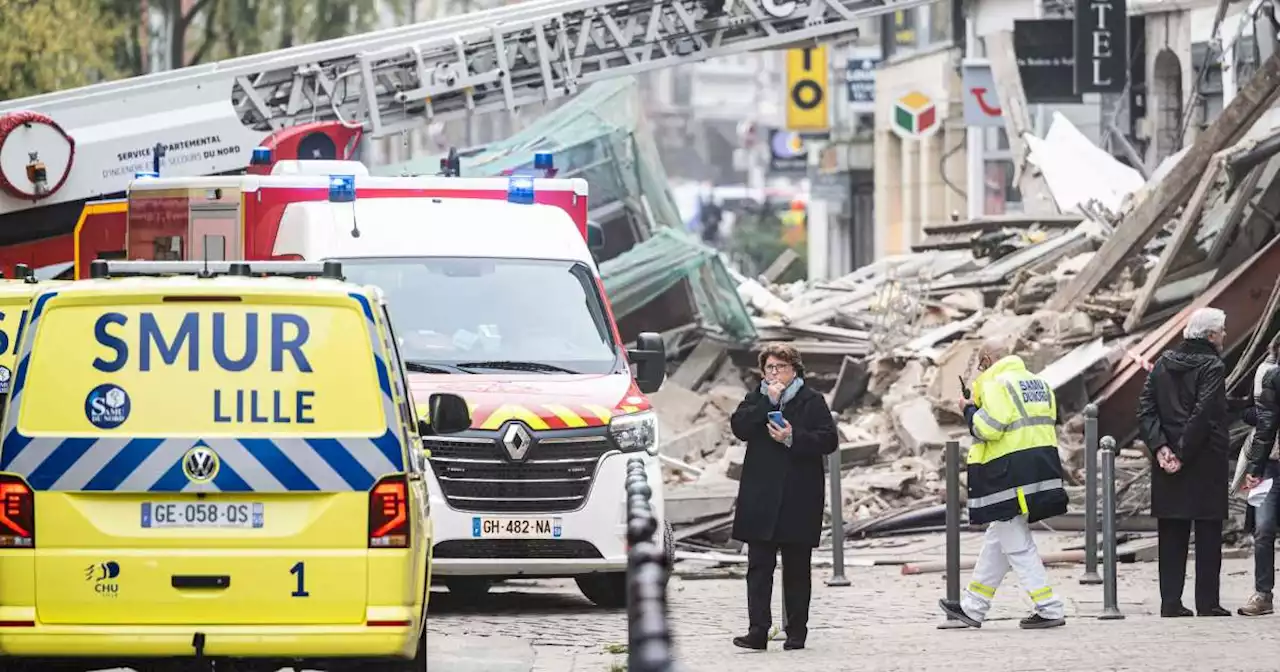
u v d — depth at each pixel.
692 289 96.62
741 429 45.91
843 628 51.59
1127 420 78.31
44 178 81.56
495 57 91.69
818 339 99.88
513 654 45.75
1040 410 49.44
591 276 57.41
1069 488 73.25
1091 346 80.25
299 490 32.75
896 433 81.69
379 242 56.47
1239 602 55.78
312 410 32.97
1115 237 82.75
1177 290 81.56
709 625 52.38
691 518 73.00
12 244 82.50
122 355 32.84
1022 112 131.25
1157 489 51.44
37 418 32.75
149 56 160.12
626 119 102.38
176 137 84.75
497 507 52.69
